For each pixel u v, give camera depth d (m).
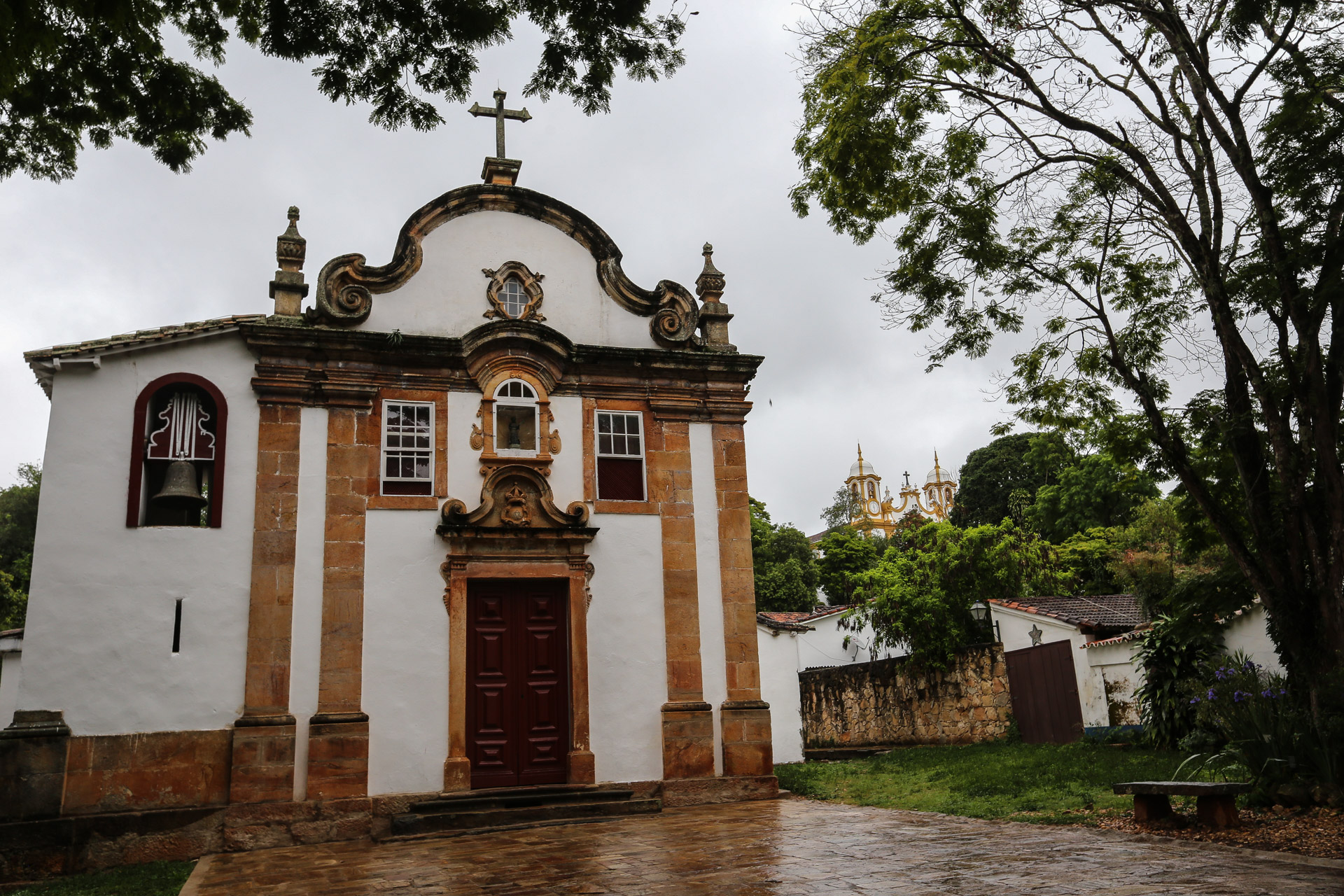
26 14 6.81
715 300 15.89
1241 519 12.39
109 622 11.97
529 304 14.88
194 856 11.56
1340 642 9.89
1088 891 6.59
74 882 10.23
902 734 23.17
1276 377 11.08
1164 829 9.14
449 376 14.11
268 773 12.02
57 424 12.32
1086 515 35.44
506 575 13.62
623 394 14.88
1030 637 20.59
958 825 10.30
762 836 10.13
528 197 15.11
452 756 12.80
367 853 10.77
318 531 13.02
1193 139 11.30
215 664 12.23
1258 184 10.41
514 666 13.57
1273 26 10.24
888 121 11.54
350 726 12.44
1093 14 11.27
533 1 9.00
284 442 13.16
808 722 27.52
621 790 13.13
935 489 81.00
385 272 14.21
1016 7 11.28
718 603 14.52
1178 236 11.12
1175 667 14.61
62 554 11.98
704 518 14.78
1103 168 11.52
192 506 12.76
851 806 12.60
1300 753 9.67
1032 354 12.41
